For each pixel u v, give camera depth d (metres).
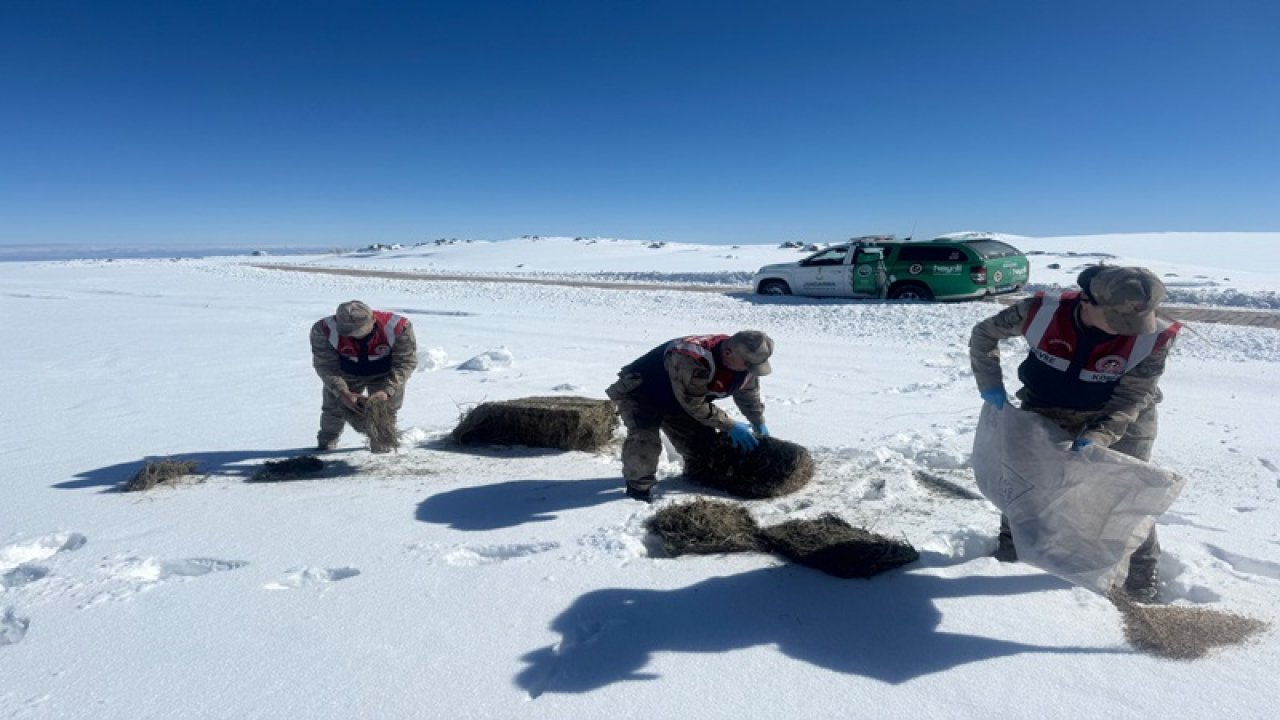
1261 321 15.41
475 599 3.69
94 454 6.42
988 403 3.96
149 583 3.91
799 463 5.23
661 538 4.32
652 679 3.06
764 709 2.87
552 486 5.37
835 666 3.15
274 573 3.99
